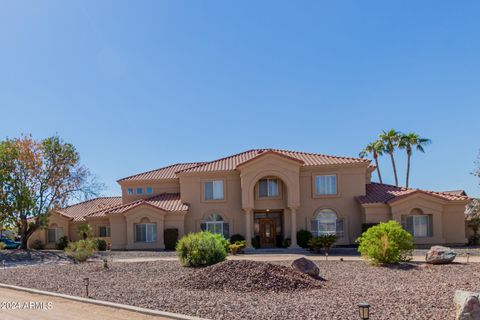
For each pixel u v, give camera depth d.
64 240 43.62
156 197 41.50
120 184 43.09
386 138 55.94
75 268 23.33
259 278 14.52
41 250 41.16
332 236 32.03
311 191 37.84
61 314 11.23
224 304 11.61
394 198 34.94
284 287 13.98
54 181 40.88
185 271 20.69
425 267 20.55
